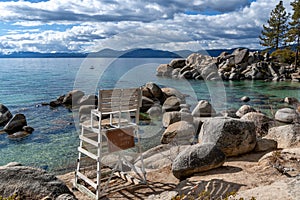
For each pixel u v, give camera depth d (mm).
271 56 34938
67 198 3260
